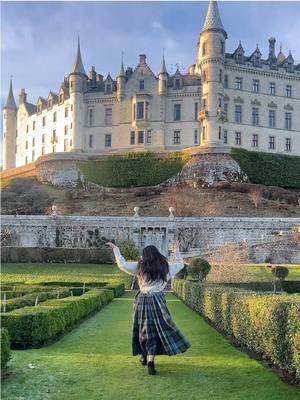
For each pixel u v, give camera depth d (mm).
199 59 89312
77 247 56969
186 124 89938
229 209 67500
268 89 92188
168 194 73750
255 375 8133
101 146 93750
